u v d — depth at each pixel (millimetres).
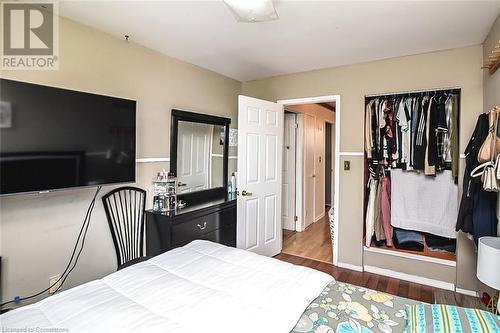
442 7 1914
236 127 3881
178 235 2514
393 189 3086
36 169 1708
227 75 3639
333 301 1320
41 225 1956
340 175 3273
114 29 2277
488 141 1927
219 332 1029
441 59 2709
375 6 1910
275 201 3635
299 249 3887
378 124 3039
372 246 3148
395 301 1333
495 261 1646
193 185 3164
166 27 2250
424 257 2846
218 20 2127
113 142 2141
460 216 2307
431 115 2744
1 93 1562
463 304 2029
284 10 1970
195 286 1354
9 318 1080
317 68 3332
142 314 1107
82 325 1034
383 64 2990
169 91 2898
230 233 3174
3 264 1786
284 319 1122
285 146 4797
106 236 2367
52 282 2014
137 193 2574
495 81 2127
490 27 2211
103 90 2316
